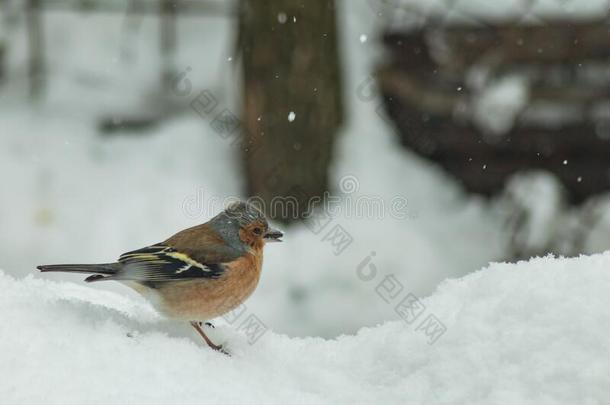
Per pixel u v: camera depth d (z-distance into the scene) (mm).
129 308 7516
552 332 5777
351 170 14234
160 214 13531
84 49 16281
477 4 14953
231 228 7465
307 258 13094
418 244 13516
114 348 6160
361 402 6125
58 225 13422
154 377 5875
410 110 15078
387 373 6406
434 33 14922
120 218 13492
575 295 5930
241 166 14156
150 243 13164
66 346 6035
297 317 12523
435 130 14992
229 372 6273
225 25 16375
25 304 6605
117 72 16016
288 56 13375
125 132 15055
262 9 13312
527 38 14523
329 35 13500
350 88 14992
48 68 16047
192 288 7145
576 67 14555
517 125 14797
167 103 15547
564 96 14453
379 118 15234
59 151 14578
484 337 6066
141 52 16250
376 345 6695
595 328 5645
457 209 14508
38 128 14969
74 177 14164
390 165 14578
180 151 14570
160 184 13992
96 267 6930
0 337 5984
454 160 15188
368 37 15430
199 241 7332
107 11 16594
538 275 6344
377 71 15078
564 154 14992
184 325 7328
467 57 14734
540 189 14258
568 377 5508
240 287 7410
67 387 5543
